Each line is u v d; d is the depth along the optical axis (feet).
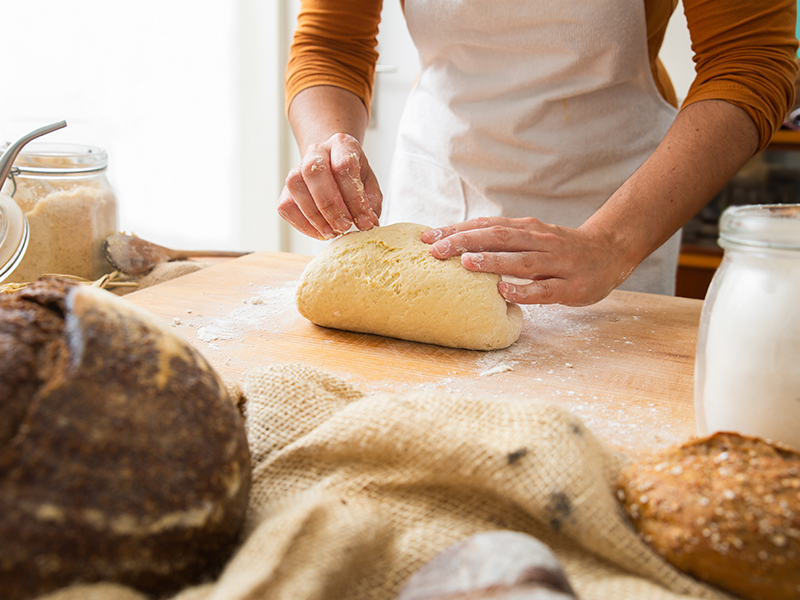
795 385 1.95
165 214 11.16
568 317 4.03
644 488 1.77
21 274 4.13
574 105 4.67
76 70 10.46
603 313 4.10
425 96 5.25
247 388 2.45
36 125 4.83
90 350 1.50
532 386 3.09
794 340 1.96
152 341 1.64
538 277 3.56
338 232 3.82
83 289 1.68
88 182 4.39
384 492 1.94
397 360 3.39
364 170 4.16
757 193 8.24
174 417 1.54
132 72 10.40
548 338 3.70
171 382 1.58
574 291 3.53
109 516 1.39
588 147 4.74
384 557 1.72
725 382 2.10
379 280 3.56
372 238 3.74
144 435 1.47
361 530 1.64
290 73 5.23
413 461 1.92
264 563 1.46
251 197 10.75
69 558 1.37
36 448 1.37
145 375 1.54
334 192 3.68
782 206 2.22
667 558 1.66
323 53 5.15
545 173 4.81
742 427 2.07
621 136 4.75
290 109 5.08
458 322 3.43
